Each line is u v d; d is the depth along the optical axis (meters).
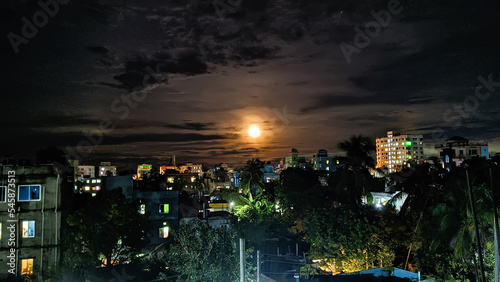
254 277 30.42
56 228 33.25
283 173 71.81
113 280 34.91
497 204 25.61
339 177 57.31
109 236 37.25
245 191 75.38
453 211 29.78
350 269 34.12
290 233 52.19
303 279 29.20
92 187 113.69
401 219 41.91
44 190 33.16
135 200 42.19
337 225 37.34
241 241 20.64
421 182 40.94
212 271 26.30
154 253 42.88
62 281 32.75
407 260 37.47
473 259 28.16
